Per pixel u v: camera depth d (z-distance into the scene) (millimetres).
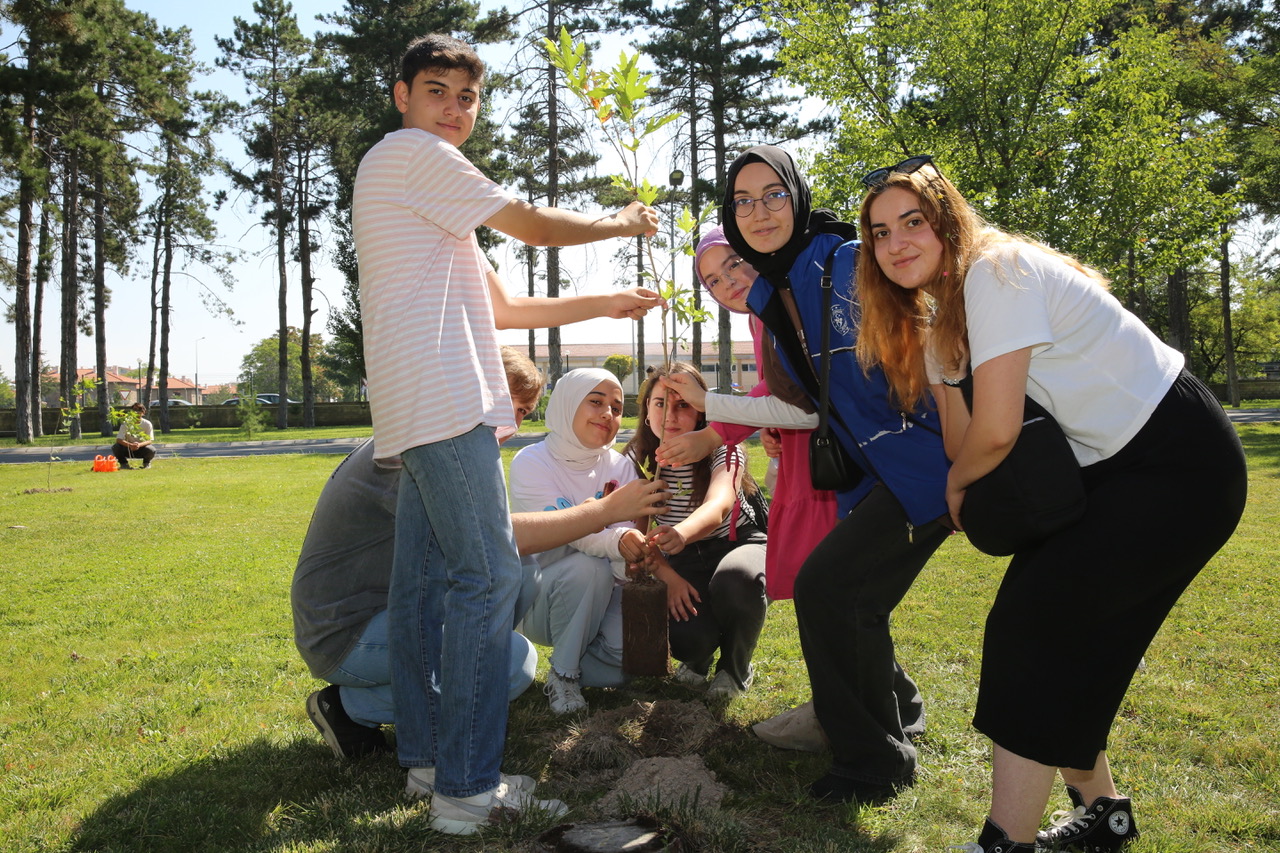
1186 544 1921
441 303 2389
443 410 2328
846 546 2496
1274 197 22625
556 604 3275
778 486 3072
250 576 6180
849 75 14586
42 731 3225
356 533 2736
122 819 2424
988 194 12898
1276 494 8750
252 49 35219
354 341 29375
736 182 2605
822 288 2533
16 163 24109
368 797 2545
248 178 35781
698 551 3689
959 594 4949
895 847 2234
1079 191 12969
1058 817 2299
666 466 3623
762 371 3082
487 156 24016
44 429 40812
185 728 3215
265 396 69250
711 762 2758
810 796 2525
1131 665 2002
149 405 39531
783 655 3986
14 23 23422
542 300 2979
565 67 2838
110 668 4000
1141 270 14062
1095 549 1945
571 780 2664
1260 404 38062
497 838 2244
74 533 8547
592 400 3463
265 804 2516
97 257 36531
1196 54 19891
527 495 3521
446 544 2379
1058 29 13094
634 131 2883
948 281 2135
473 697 2336
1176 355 2070
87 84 25422
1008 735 2020
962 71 13383
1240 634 3975
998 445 1962
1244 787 2543
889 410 2498
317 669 2785
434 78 2561
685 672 3652
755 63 24297
